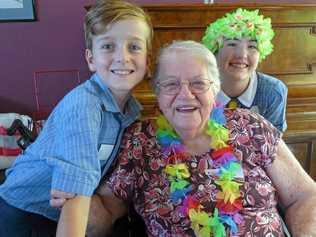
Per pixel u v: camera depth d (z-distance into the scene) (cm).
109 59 101
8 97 242
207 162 111
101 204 110
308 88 202
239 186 110
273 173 119
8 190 111
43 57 238
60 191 89
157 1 234
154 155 111
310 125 203
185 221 105
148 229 111
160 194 108
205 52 110
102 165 109
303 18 195
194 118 109
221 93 141
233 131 117
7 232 107
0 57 234
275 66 198
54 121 102
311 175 211
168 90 108
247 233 106
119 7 101
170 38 184
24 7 227
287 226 116
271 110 147
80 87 105
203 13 184
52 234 107
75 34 237
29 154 109
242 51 135
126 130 114
